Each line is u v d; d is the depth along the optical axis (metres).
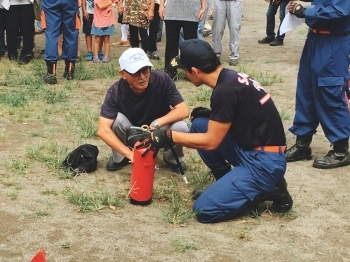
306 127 5.70
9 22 9.63
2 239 4.06
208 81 4.30
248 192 4.34
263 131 4.30
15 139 6.06
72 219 4.37
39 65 9.38
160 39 12.19
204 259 3.85
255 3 18.58
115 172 5.29
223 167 4.83
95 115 6.87
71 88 8.15
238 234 4.21
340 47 5.30
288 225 4.39
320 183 5.21
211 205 4.32
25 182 5.00
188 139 4.37
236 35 9.68
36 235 4.12
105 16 9.74
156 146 4.49
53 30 8.29
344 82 5.39
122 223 4.32
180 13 8.43
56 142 5.98
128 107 5.05
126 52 4.83
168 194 4.80
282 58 10.58
